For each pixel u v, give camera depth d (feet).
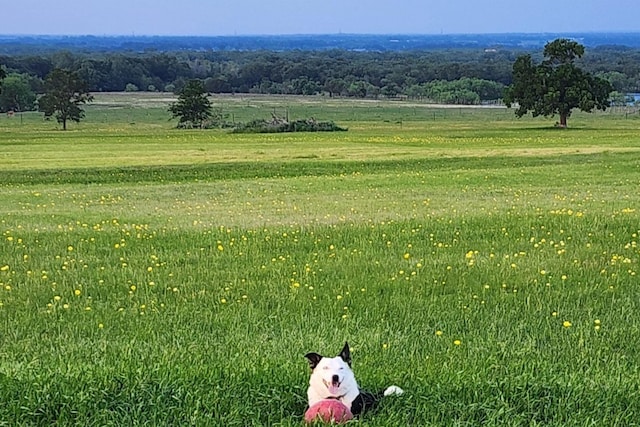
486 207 87.40
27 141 235.20
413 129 312.91
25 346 36.47
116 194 112.78
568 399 27.32
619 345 36.19
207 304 44.47
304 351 34.68
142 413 26.25
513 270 51.93
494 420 25.61
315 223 75.41
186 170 148.36
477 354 34.06
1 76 406.62
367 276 50.75
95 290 48.14
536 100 337.11
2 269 54.60
